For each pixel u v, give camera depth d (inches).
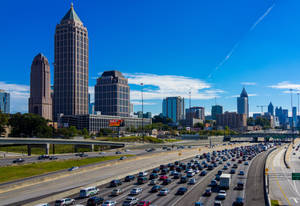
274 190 3442.4
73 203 2674.7
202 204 2554.1
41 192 2965.1
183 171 4699.8
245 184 3592.5
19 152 7406.5
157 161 5639.8
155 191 3174.2
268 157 6053.2
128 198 2667.3
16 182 3344.0
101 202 2704.2
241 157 6815.9
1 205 2411.4
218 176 3937.0
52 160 5255.9
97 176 3956.7
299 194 3257.9
